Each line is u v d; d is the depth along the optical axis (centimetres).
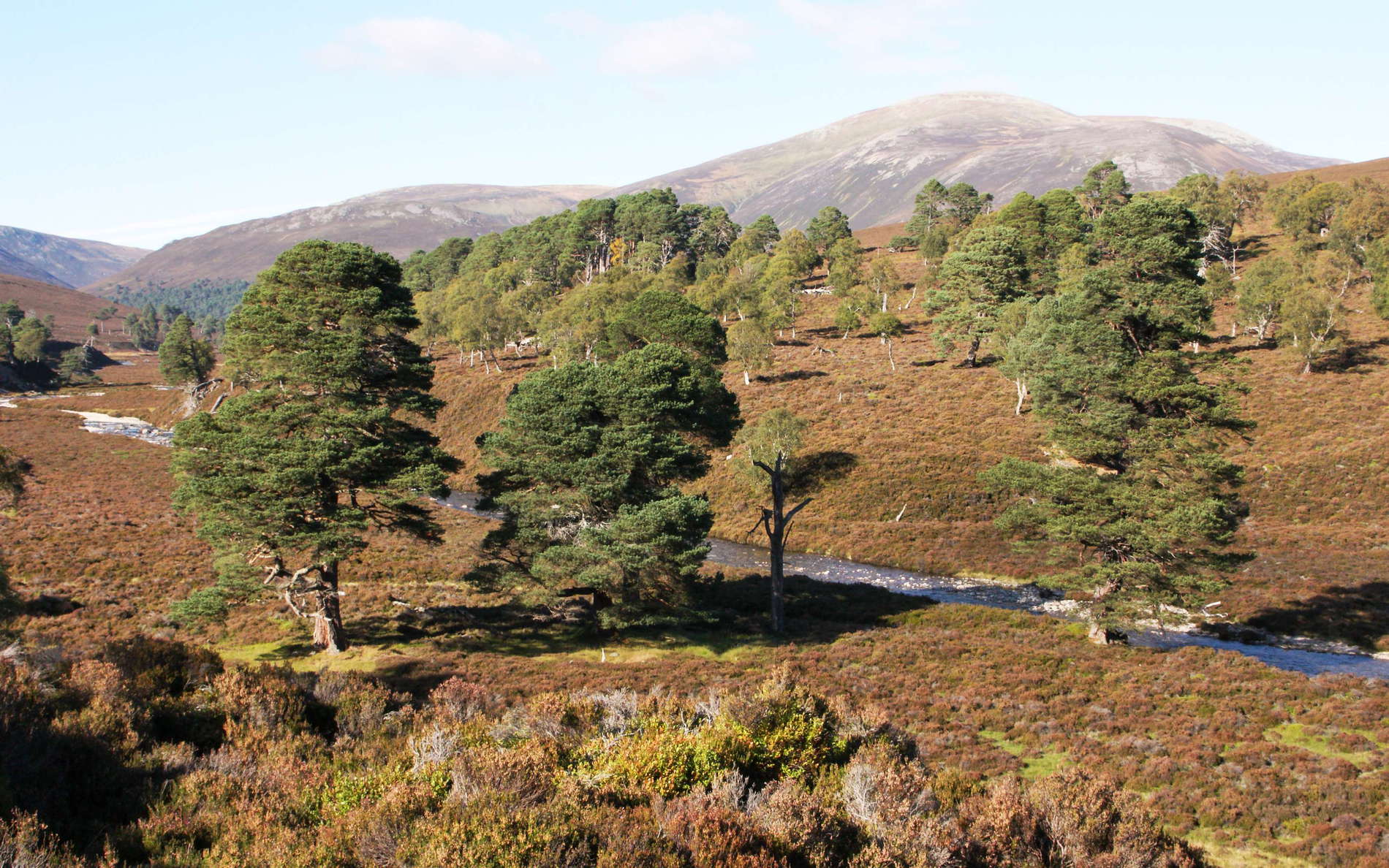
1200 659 3431
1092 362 4059
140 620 3709
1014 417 7675
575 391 4088
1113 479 4016
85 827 1143
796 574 5350
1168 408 3953
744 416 8475
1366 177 13662
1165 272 4084
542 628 3988
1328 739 2520
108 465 8506
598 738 1525
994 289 9419
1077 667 3316
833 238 18350
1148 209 4012
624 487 3909
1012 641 3816
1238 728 2608
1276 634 4138
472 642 3619
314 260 3469
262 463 3266
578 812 1141
